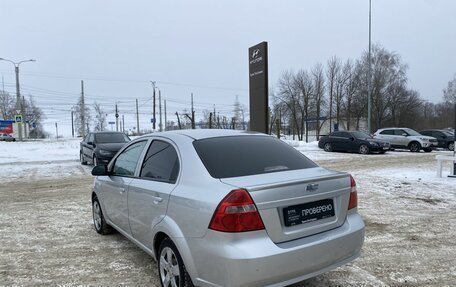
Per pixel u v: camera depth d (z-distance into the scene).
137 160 4.72
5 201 9.05
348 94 53.81
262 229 3.11
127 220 4.70
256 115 17.45
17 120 42.50
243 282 2.97
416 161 17.92
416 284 4.08
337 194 3.62
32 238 5.90
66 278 4.34
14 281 4.27
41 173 14.96
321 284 4.07
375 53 52.09
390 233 5.96
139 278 4.32
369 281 4.15
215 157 3.74
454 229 6.19
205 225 3.17
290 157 4.13
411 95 53.50
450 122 65.00
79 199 9.23
